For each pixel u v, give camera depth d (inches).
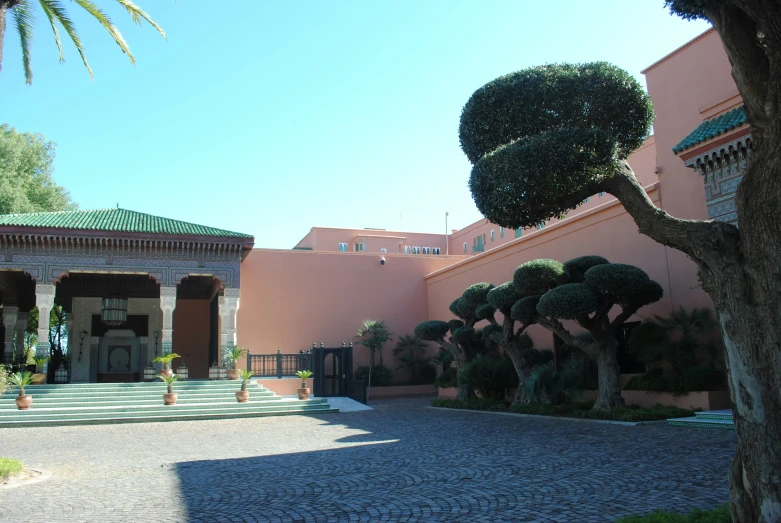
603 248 767.1
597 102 351.9
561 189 298.2
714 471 305.6
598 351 603.8
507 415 662.5
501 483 303.3
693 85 665.0
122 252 919.7
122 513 260.1
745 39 197.2
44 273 878.4
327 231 1694.1
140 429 640.4
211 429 629.3
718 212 520.4
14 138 1280.8
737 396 179.5
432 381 1151.0
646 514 231.9
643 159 940.0
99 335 1103.6
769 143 177.0
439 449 430.0
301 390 872.9
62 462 410.9
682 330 592.4
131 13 465.7
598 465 340.5
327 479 329.1
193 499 285.9
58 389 813.9
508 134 362.9
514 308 655.8
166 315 924.6
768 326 174.6
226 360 938.7
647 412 540.1
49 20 457.7
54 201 1368.1
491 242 1558.8
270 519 246.2
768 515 165.0
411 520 238.7
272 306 1104.2
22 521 247.9
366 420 676.7
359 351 1147.9
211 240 943.7
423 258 1238.3
